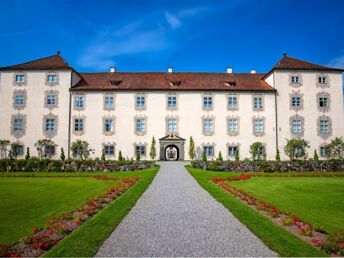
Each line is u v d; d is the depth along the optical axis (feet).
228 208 39.86
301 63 153.69
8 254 23.88
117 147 143.54
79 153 139.23
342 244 25.18
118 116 144.77
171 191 53.93
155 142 144.25
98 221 32.81
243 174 84.33
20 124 142.82
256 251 24.53
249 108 147.02
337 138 140.36
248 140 145.79
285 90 148.56
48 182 68.39
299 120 147.64
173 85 149.69
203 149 144.66
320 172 95.09
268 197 49.93
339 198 48.98
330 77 150.41
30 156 140.46
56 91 144.46
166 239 27.35
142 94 146.20
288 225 32.14
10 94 144.05
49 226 31.35
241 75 163.22
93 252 24.02
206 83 151.94
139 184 61.82
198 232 29.43
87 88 144.77
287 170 97.30
